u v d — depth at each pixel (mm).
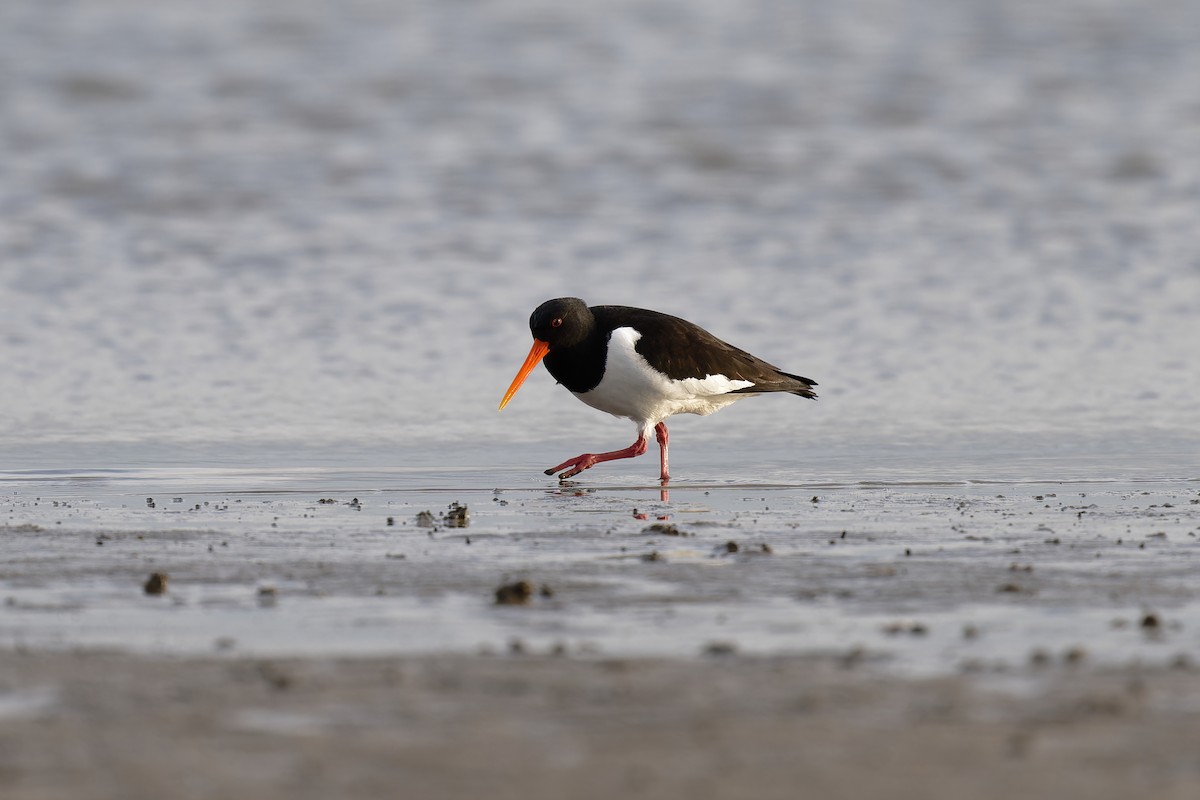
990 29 49844
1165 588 9328
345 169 33500
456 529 11656
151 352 20266
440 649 7926
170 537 11203
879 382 19250
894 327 22016
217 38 47094
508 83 42219
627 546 10875
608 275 25297
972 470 14938
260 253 26469
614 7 52781
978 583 9500
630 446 15281
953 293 24016
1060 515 12344
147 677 7344
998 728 6578
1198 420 17297
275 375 19297
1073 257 26422
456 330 21766
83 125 37125
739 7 53062
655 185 32500
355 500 13250
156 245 26859
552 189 32062
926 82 42906
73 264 25297
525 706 6910
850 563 10164
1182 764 6125
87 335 21094
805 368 19953
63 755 6266
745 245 27547
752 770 6109
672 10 52344
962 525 11844
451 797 5832
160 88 41000
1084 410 17797
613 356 15125
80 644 8000
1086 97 41250
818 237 28156
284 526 11758
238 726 6637
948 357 20391
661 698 7023
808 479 14547
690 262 26266
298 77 42500
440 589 9352
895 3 53875
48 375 19062
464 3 52781
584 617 8641
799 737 6488
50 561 10188
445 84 42000
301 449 15922
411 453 15844
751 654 7801
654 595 9172
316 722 6695
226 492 13648
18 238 27047
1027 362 20109
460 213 29938
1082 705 6871
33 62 43438
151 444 16000
